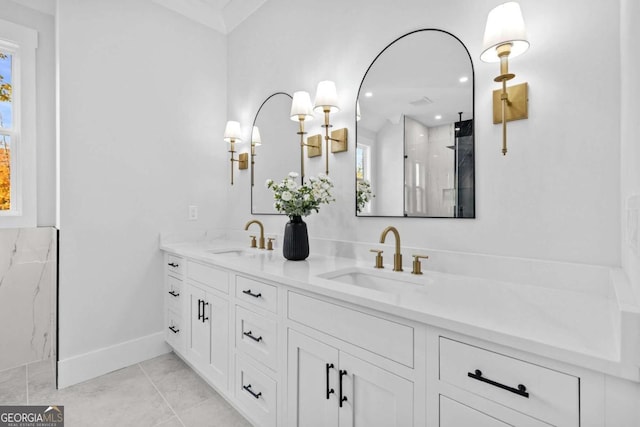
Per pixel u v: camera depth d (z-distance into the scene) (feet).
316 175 6.75
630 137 2.63
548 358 2.26
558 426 2.22
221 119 9.10
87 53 6.77
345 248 6.02
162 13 7.97
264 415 4.78
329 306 3.81
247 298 5.13
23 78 7.18
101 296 6.96
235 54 8.97
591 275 3.49
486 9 4.35
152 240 7.75
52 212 7.64
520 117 3.99
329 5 6.46
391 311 3.11
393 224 5.39
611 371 1.97
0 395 6.06
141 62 7.58
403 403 3.10
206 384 6.49
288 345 4.38
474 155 4.43
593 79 3.51
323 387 3.91
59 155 6.43
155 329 7.79
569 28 3.66
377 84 5.61
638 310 1.92
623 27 3.09
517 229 4.07
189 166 8.43
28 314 7.32
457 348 2.72
